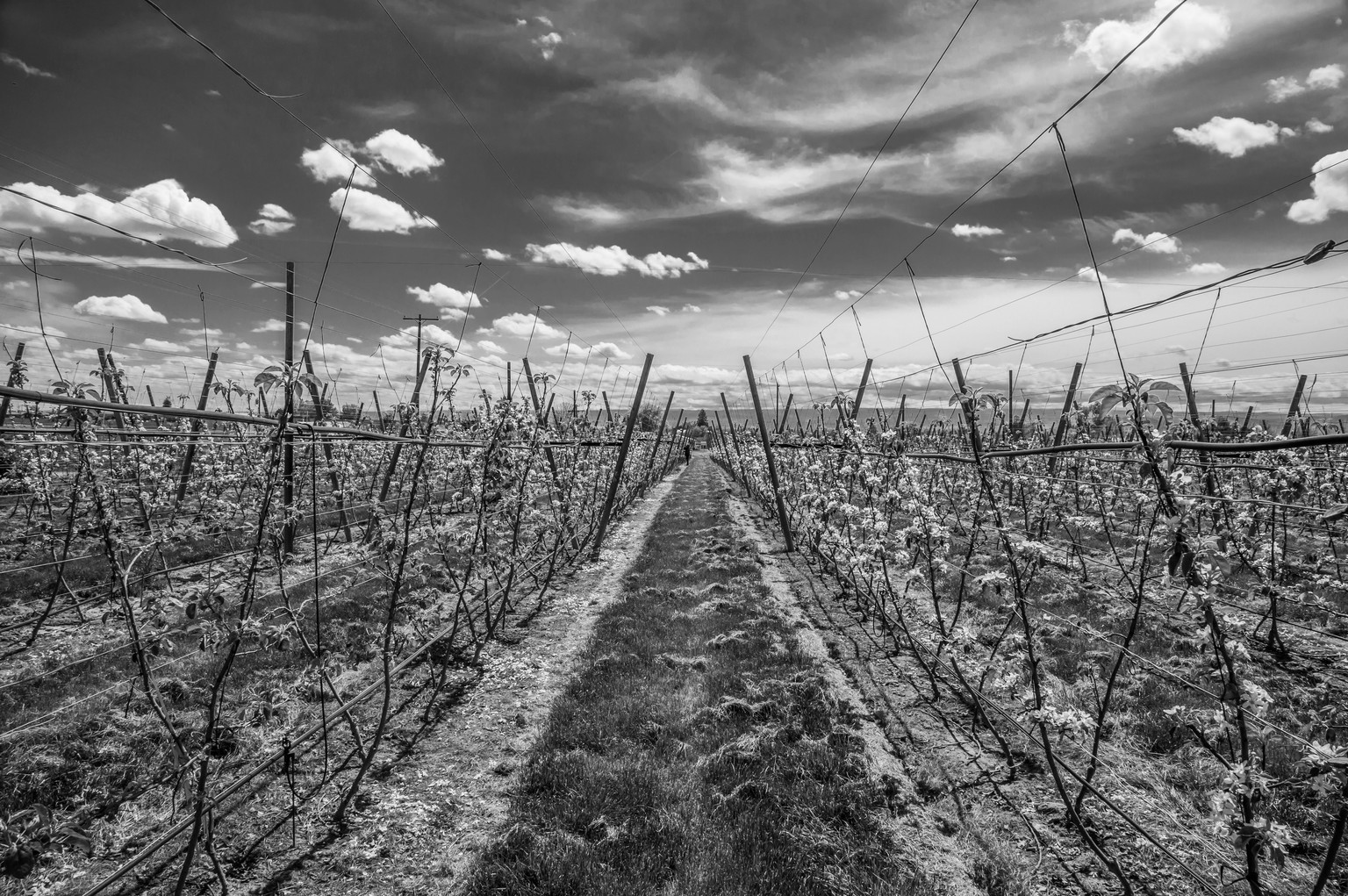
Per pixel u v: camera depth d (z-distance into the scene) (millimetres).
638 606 10516
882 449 9289
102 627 8078
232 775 5078
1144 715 5883
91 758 5129
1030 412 17953
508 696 7000
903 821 4715
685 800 4910
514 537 9133
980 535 12008
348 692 6758
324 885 4047
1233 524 7461
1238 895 3738
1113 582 9898
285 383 3729
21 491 10008
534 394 10305
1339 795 2451
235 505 9047
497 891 3963
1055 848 4340
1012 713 6227
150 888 3910
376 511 6117
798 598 11000
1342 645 7516
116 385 6027
